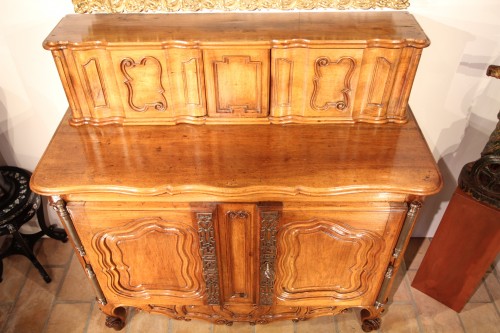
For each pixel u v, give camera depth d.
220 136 1.55
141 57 1.43
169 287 1.79
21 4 1.58
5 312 2.18
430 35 1.67
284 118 1.59
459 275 2.03
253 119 1.59
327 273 1.72
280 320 2.02
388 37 1.39
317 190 1.36
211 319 2.01
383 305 1.87
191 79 1.49
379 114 1.57
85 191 1.37
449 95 1.85
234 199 1.44
